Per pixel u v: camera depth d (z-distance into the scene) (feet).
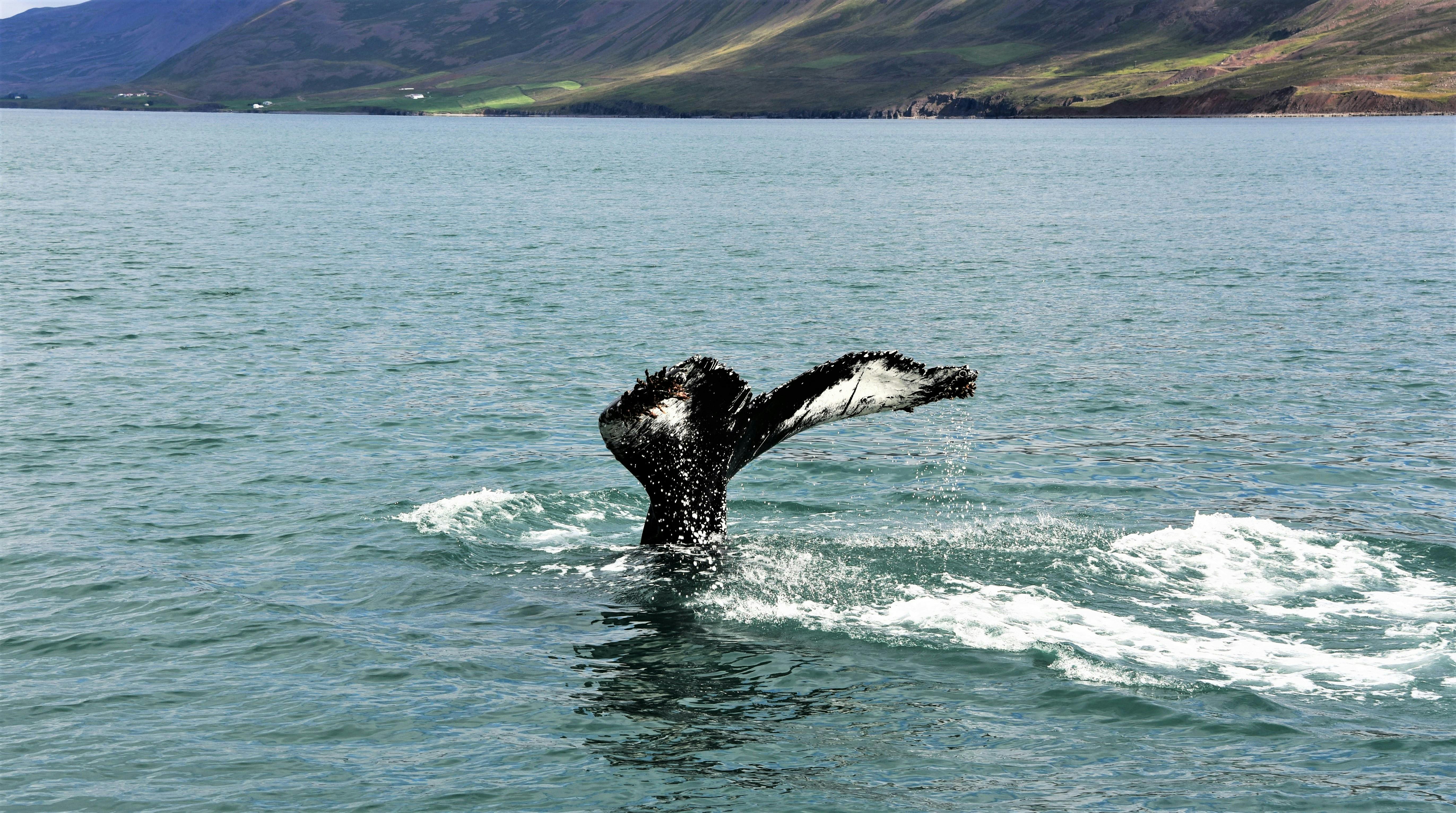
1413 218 294.87
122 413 103.45
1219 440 95.96
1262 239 254.47
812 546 65.82
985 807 41.70
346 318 156.66
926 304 171.73
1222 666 51.65
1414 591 59.88
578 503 75.51
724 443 65.00
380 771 44.73
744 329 151.02
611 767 44.70
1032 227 288.30
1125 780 43.34
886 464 87.35
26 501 78.69
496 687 50.96
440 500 78.43
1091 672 51.16
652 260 223.71
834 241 259.19
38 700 50.42
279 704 49.93
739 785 43.32
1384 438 96.58
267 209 335.47
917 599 58.49
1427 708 47.88
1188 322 154.20
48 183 431.84
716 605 58.13
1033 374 122.42
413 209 338.13
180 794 43.32
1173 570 62.49
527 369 124.77
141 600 60.90
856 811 41.65
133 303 166.20
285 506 77.25
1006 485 82.58
